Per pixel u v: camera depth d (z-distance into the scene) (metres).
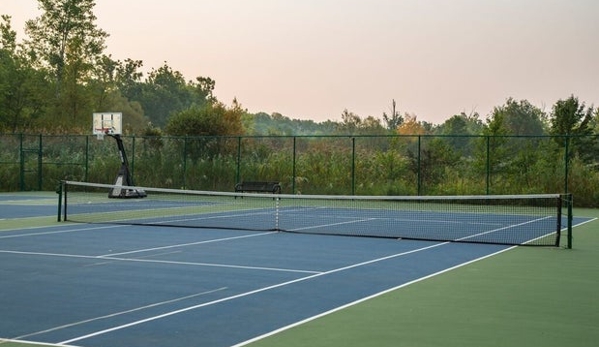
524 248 15.98
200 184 35.03
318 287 10.83
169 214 24.53
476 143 32.59
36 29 62.47
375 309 9.19
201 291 10.43
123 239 17.02
